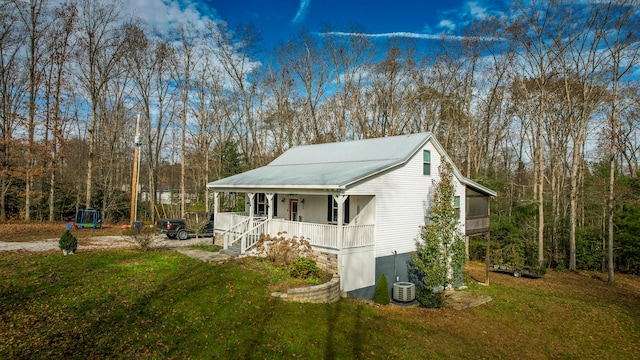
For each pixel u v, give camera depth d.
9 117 27.94
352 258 14.18
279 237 15.70
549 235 29.80
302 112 38.41
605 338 12.70
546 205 32.47
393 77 36.66
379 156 17.66
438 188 16.30
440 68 36.22
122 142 42.81
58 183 31.81
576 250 27.39
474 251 28.58
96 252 15.41
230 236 17.28
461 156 38.03
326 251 14.13
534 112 33.44
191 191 44.97
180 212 35.97
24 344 7.71
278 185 15.66
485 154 39.19
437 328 11.84
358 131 38.69
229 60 35.97
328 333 9.74
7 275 11.35
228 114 37.62
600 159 31.83
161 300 10.38
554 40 25.30
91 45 29.38
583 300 17.73
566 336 12.60
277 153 37.47
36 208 30.14
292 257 14.34
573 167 26.36
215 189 20.09
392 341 10.02
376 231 15.25
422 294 14.69
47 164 30.67
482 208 20.73
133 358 7.59
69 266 12.84
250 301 10.70
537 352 10.95
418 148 17.16
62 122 29.22
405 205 16.61
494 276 22.97
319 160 20.33
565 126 30.72
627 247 25.77
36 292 10.34
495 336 11.87
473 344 10.87
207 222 22.28
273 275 12.88
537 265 26.53
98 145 36.06
